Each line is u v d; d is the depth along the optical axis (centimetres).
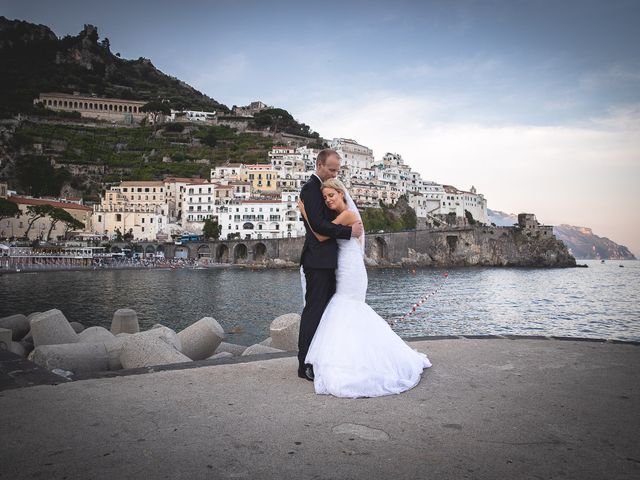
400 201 18938
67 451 395
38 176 16700
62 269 10425
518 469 371
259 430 448
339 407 520
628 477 357
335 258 637
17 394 555
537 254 16338
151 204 15862
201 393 568
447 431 450
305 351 636
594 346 854
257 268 12306
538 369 689
